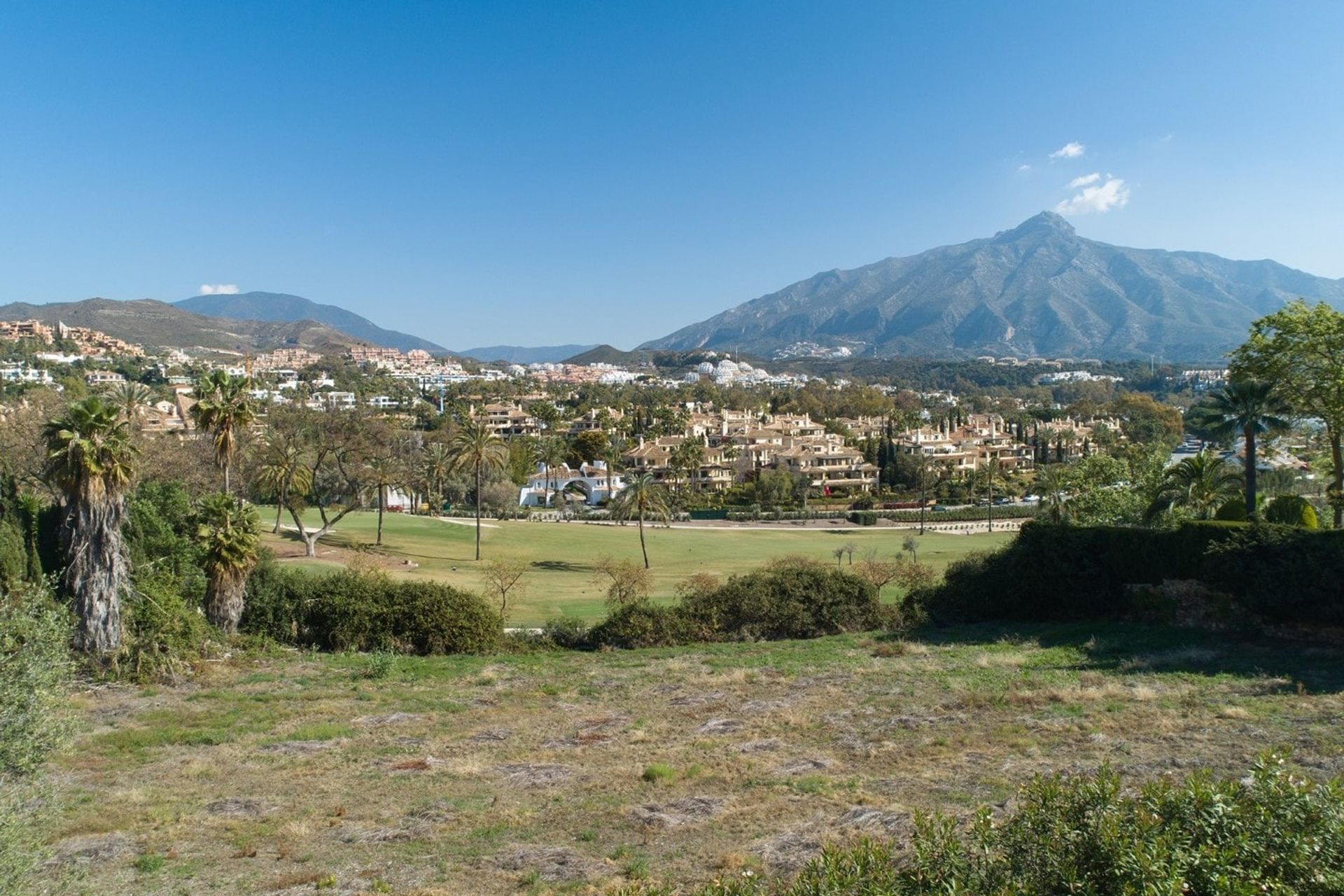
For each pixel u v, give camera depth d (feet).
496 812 49.11
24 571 85.76
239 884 39.99
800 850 40.11
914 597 120.16
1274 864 22.02
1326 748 49.55
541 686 84.99
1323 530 84.43
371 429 220.84
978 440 526.16
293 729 69.87
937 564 206.80
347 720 72.64
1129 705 63.93
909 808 45.06
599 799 50.88
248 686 86.38
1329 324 120.06
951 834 25.23
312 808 50.70
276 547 203.31
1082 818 24.06
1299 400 127.95
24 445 156.87
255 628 105.50
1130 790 43.57
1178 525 105.29
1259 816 23.11
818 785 50.42
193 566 100.73
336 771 58.23
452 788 54.08
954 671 81.56
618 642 109.91
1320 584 80.23
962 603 116.47
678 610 113.50
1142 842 21.86
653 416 593.42
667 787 52.49
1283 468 181.47
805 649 101.19
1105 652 85.56
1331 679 67.46
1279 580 83.87
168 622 91.40
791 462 435.94
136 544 97.19
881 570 138.00
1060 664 81.56
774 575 118.93
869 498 402.52
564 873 39.78
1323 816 22.88
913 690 74.90
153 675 87.51
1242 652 80.02
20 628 47.26
